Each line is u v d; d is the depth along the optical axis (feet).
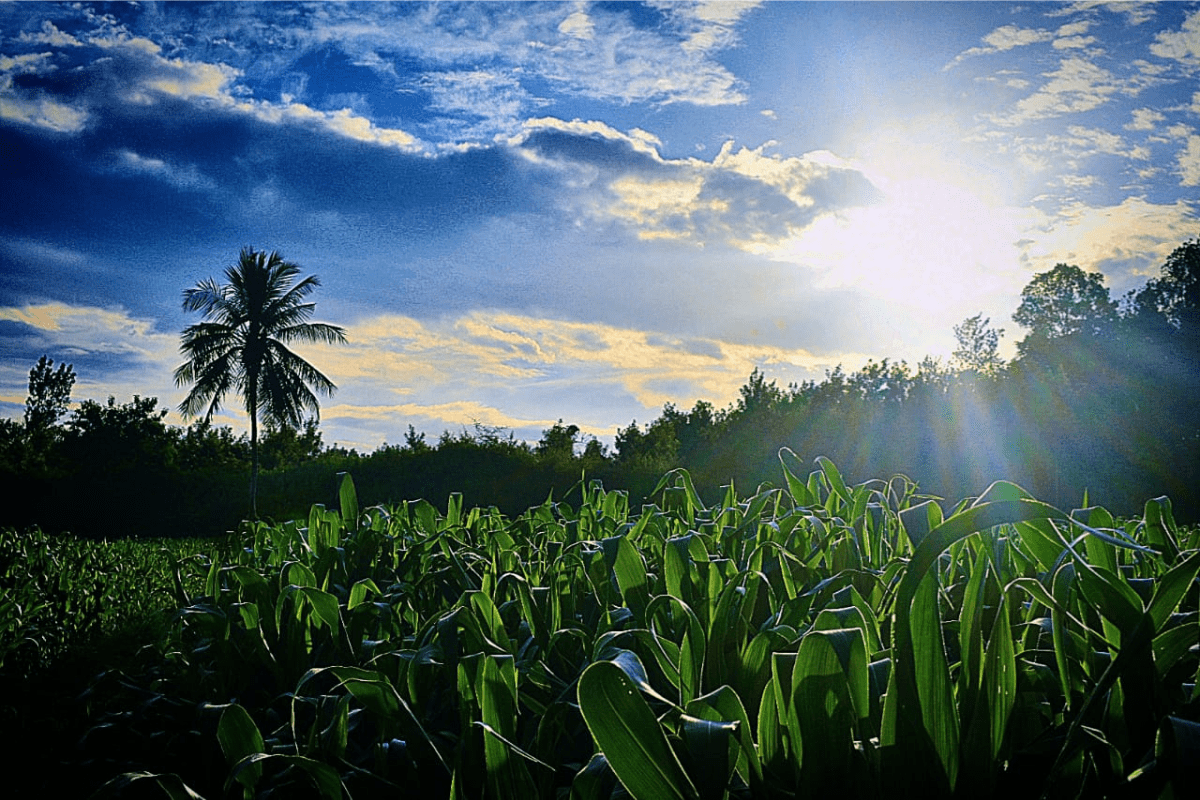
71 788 7.57
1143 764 3.48
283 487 106.83
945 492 75.20
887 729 3.50
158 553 32.14
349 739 6.50
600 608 7.17
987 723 3.52
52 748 9.15
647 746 3.42
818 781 3.54
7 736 9.35
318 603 6.89
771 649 4.84
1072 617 4.56
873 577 6.51
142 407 184.75
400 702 5.02
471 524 11.28
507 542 9.09
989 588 5.50
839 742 3.55
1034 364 138.82
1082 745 3.38
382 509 11.74
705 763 3.40
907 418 80.94
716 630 4.91
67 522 106.11
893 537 8.16
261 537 11.21
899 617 3.55
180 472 113.39
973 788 3.48
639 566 6.26
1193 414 106.83
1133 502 85.25
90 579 18.80
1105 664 4.35
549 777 4.48
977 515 3.63
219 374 143.84
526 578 7.70
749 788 3.76
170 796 4.28
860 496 8.50
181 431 186.19
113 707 9.25
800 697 3.59
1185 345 128.36
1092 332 144.56
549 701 5.76
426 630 6.57
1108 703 3.87
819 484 9.70
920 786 3.47
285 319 145.69
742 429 86.22
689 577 6.35
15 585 15.57
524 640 6.62
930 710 3.51
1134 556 6.29
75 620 15.19
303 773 5.58
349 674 5.25
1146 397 111.04
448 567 8.27
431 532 10.91
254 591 8.14
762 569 7.19
